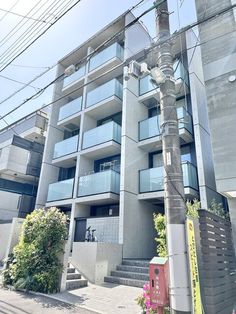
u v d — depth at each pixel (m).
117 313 4.99
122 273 8.15
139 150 11.60
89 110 13.30
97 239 10.48
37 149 16.98
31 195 15.92
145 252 10.27
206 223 4.39
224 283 4.61
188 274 3.66
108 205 12.24
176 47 11.91
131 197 10.36
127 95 11.88
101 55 14.02
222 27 7.36
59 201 12.58
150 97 12.15
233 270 5.34
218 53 7.20
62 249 7.16
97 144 12.08
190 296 3.54
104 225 10.55
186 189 8.98
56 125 15.45
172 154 4.30
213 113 6.75
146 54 5.38
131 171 10.77
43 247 7.12
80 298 6.07
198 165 9.24
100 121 14.41
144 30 14.44
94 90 13.55
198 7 8.02
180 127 10.25
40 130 17.58
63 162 14.11
